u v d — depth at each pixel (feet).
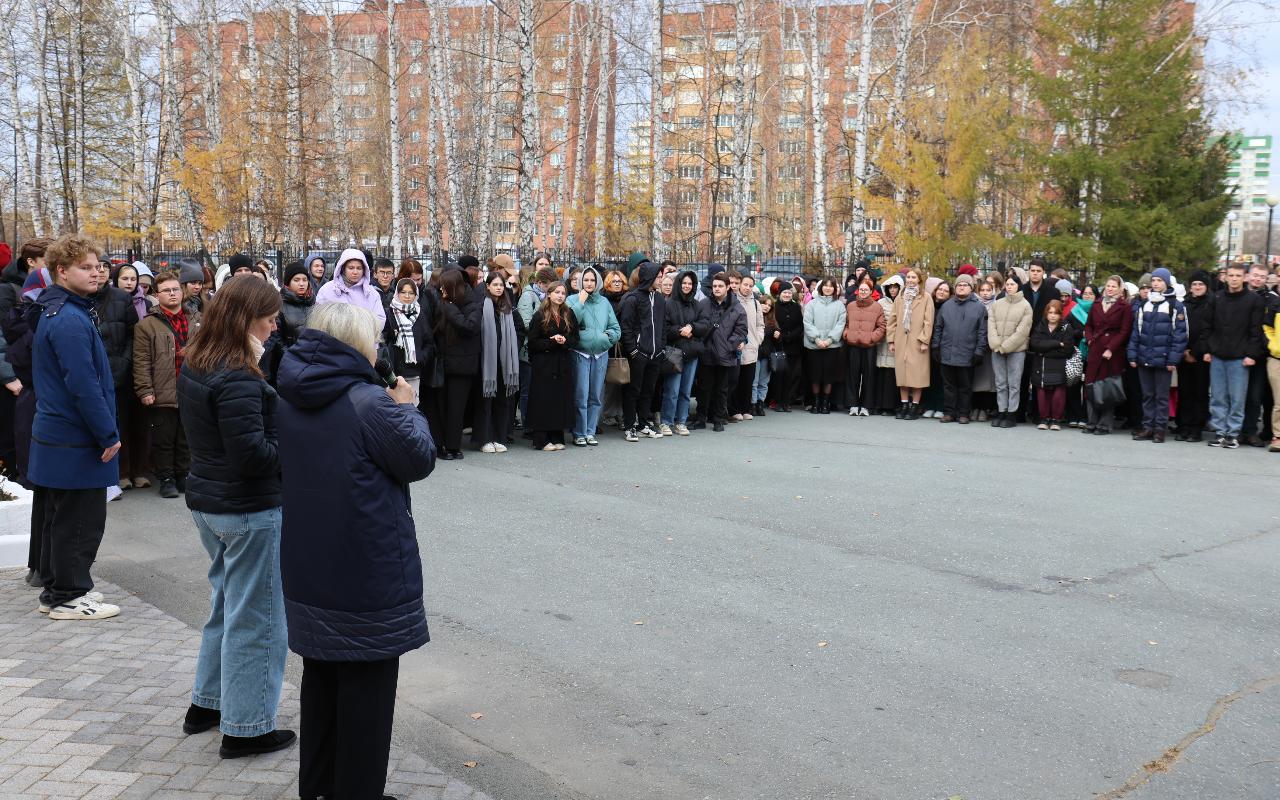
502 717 14.37
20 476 25.71
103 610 17.87
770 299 47.52
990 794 12.17
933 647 17.04
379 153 156.46
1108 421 41.24
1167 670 16.10
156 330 28.45
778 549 23.08
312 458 10.36
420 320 32.81
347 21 114.42
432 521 25.62
